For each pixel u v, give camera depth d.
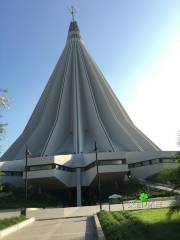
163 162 63.50
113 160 60.41
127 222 18.31
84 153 67.56
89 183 61.88
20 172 63.25
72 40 95.94
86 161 63.25
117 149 72.69
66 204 65.25
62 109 80.56
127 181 60.69
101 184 64.31
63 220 31.25
